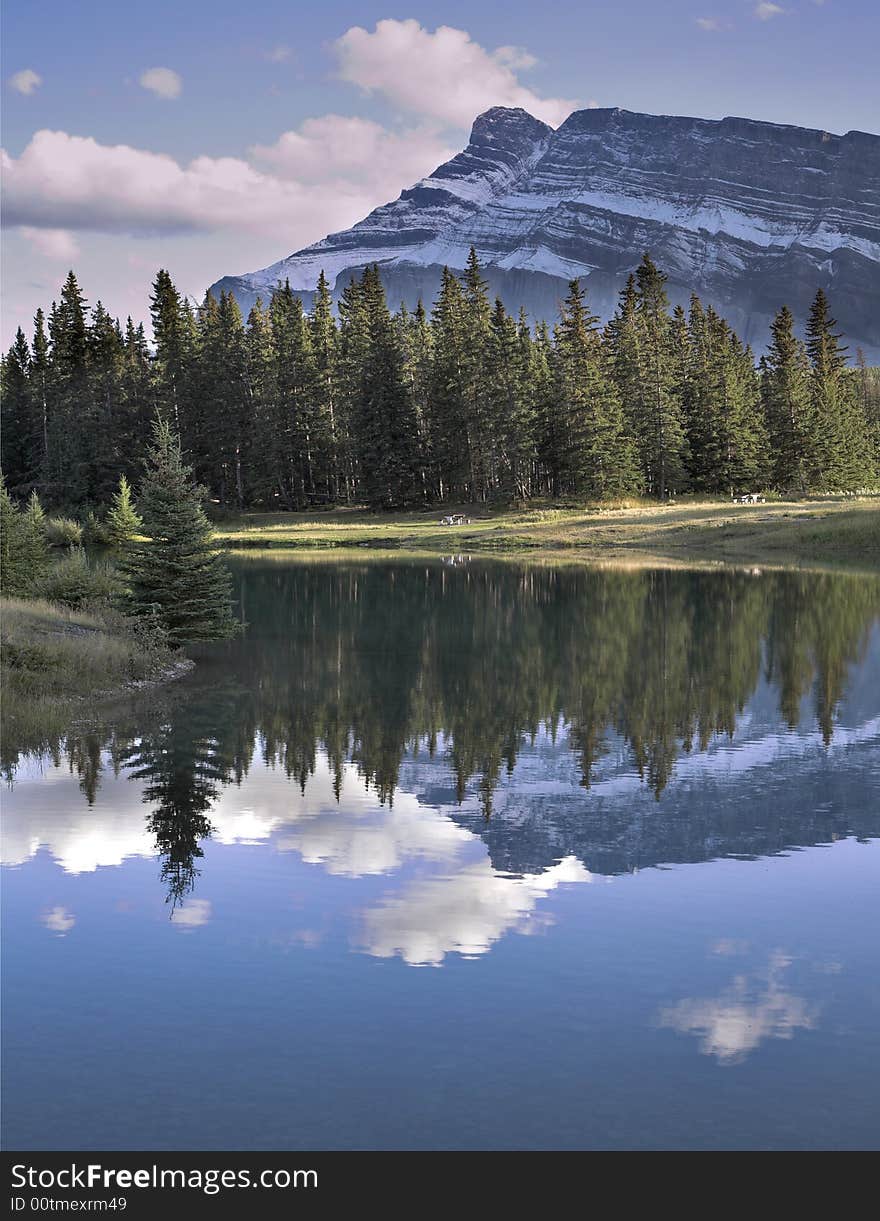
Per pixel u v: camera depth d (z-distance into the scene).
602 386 111.75
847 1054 9.96
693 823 16.88
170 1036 10.16
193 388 124.62
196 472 125.88
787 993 11.11
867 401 185.38
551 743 22.41
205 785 19.02
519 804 17.91
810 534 78.50
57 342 141.38
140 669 29.98
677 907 13.38
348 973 11.48
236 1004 10.78
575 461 111.25
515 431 111.31
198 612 34.47
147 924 12.75
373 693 28.06
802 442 124.81
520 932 12.59
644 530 89.06
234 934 12.47
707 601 49.53
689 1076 9.59
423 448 120.50
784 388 126.50
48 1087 9.37
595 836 16.22
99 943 12.20
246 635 39.50
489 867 14.79
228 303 137.75
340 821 16.94
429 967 11.62
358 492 122.44
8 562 42.66
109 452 122.38
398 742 22.48
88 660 28.28
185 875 14.40
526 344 127.38
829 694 27.77
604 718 24.91
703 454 121.62
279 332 134.38
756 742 22.47
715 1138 8.79
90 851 15.41
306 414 123.62
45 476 127.00
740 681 29.72
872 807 17.70
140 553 34.59
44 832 16.22
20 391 140.88
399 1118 9.00
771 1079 9.57
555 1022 10.49
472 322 118.56
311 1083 9.44
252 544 96.12
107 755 21.22
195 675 30.89
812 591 53.47
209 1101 9.20
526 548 86.38
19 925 12.73
